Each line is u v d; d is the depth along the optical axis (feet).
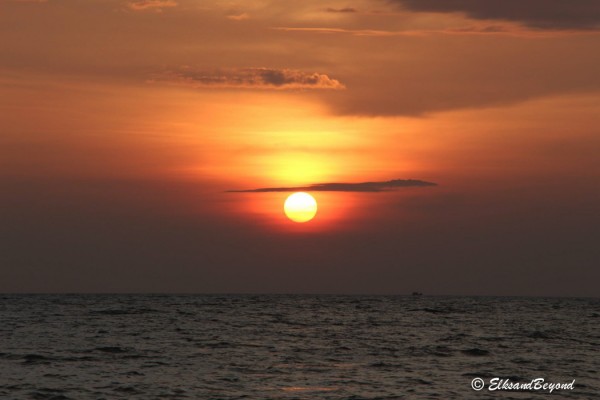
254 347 220.64
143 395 138.92
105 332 273.75
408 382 155.94
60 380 154.51
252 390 144.66
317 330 292.20
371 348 219.61
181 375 162.20
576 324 355.97
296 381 155.33
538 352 216.13
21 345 220.64
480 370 174.81
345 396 139.64
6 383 150.00
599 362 193.98
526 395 144.46
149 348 215.72
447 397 140.56
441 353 209.05
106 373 164.45
